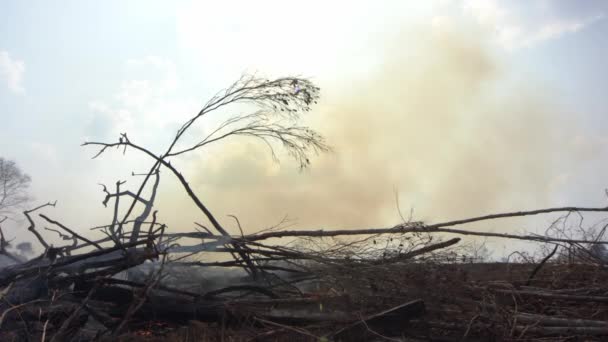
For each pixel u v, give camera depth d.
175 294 5.76
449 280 5.72
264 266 6.34
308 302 5.36
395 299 5.47
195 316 5.44
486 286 6.02
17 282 5.66
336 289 5.77
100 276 5.63
